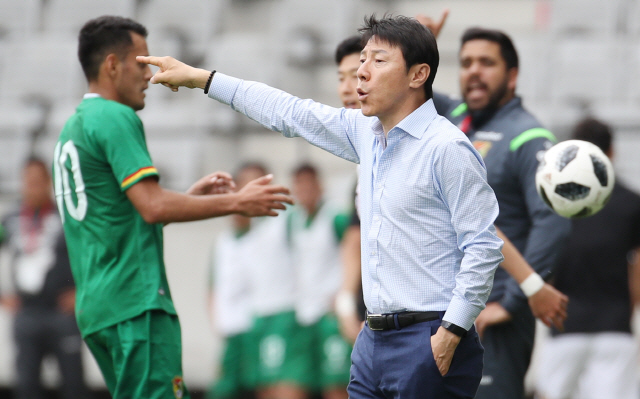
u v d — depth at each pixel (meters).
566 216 15.05
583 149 14.88
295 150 33.97
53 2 40.62
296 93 36.28
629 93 33.94
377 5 39.03
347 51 16.23
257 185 13.84
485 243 11.20
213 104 35.12
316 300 25.59
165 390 13.39
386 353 11.77
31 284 26.02
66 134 13.88
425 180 11.37
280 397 25.66
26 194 26.67
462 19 38.88
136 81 14.29
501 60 16.16
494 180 15.83
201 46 38.00
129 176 13.20
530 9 38.50
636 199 20.98
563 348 21.34
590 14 36.28
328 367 25.19
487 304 15.74
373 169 11.98
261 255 26.19
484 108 16.27
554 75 34.97
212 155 34.34
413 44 11.48
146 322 13.37
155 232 13.81
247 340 26.42
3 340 29.20
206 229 30.06
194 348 29.31
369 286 11.90
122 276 13.47
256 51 37.19
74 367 26.05
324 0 37.50
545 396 21.86
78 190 13.62
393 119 11.73
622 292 21.12
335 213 25.72
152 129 34.78
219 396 26.58
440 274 11.52
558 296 14.91
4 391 29.09
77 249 13.86
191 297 29.78
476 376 11.84
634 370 21.30
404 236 11.52
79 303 13.81
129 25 14.25
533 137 15.70
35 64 38.41
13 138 35.91
